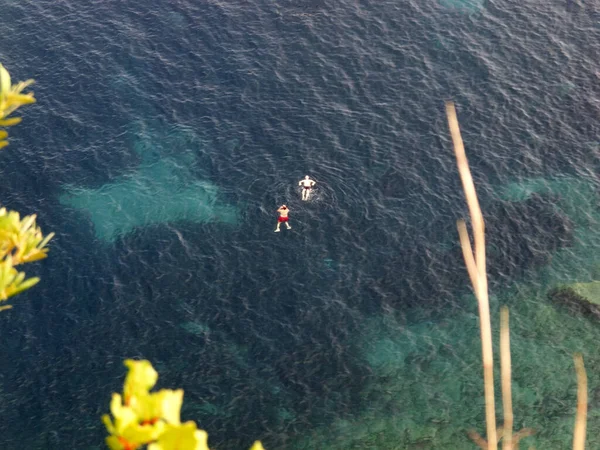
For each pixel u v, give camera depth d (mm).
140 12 64938
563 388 41406
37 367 40844
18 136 53750
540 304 45312
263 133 54625
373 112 56469
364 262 46812
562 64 60812
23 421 38594
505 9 65938
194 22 64062
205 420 39250
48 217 48656
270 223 48719
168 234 47969
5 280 8727
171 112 56031
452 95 57938
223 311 43969
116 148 53312
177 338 42594
